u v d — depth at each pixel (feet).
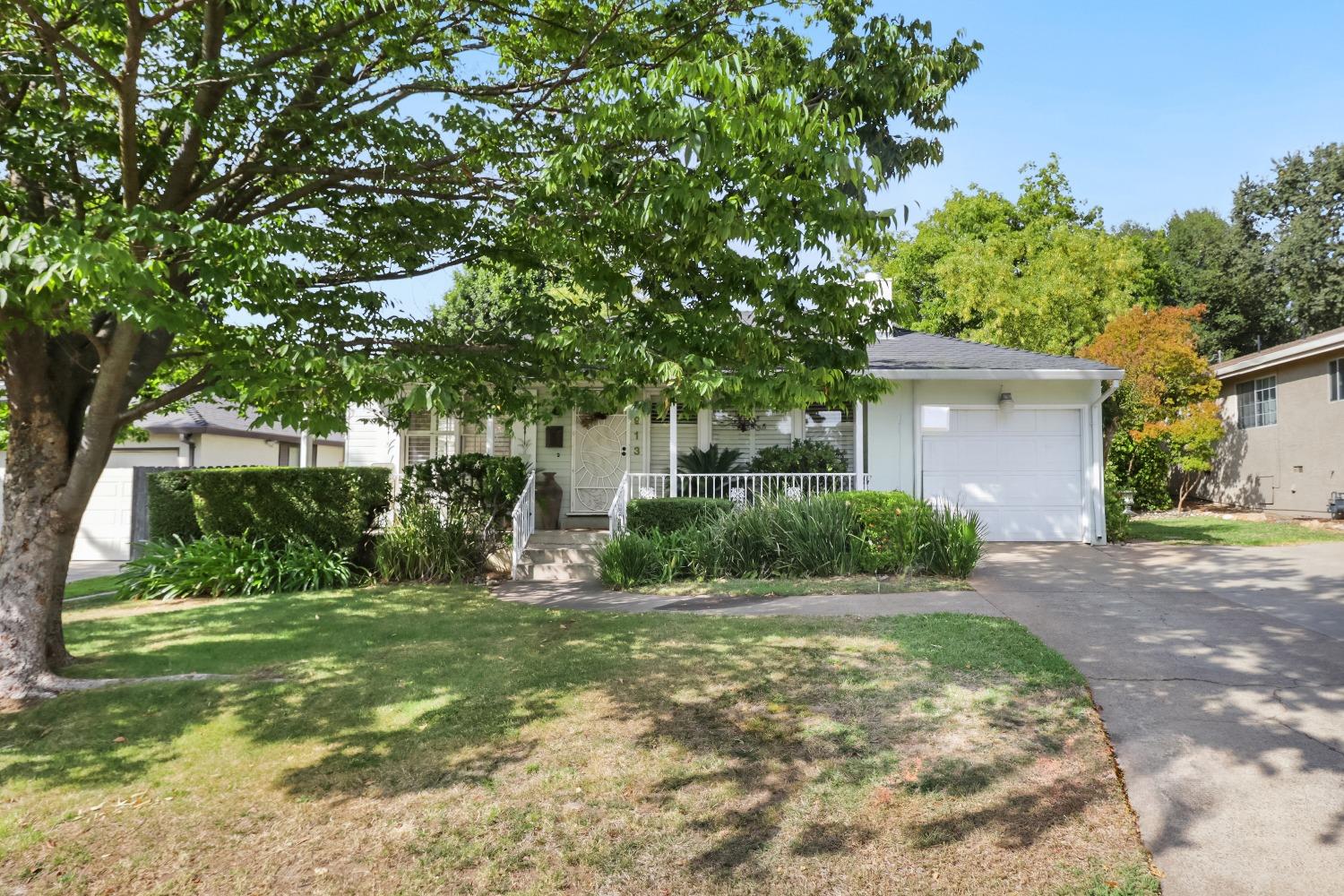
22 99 18.03
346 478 37.22
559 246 17.22
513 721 15.40
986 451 41.81
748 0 20.71
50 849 11.21
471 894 9.95
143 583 32.12
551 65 22.24
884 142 27.30
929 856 10.49
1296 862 10.16
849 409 43.39
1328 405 54.60
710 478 41.47
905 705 15.43
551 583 32.81
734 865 10.42
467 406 22.97
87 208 19.21
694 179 13.53
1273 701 15.26
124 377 17.99
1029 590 26.86
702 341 16.78
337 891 10.08
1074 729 14.20
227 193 20.90
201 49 19.71
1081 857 10.39
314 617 26.13
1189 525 48.80
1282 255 95.09
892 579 29.43
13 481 18.97
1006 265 74.49
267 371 14.83
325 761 13.96
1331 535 41.83
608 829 11.39
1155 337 57.11
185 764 13.98
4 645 17.97
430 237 22.67
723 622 22.71
